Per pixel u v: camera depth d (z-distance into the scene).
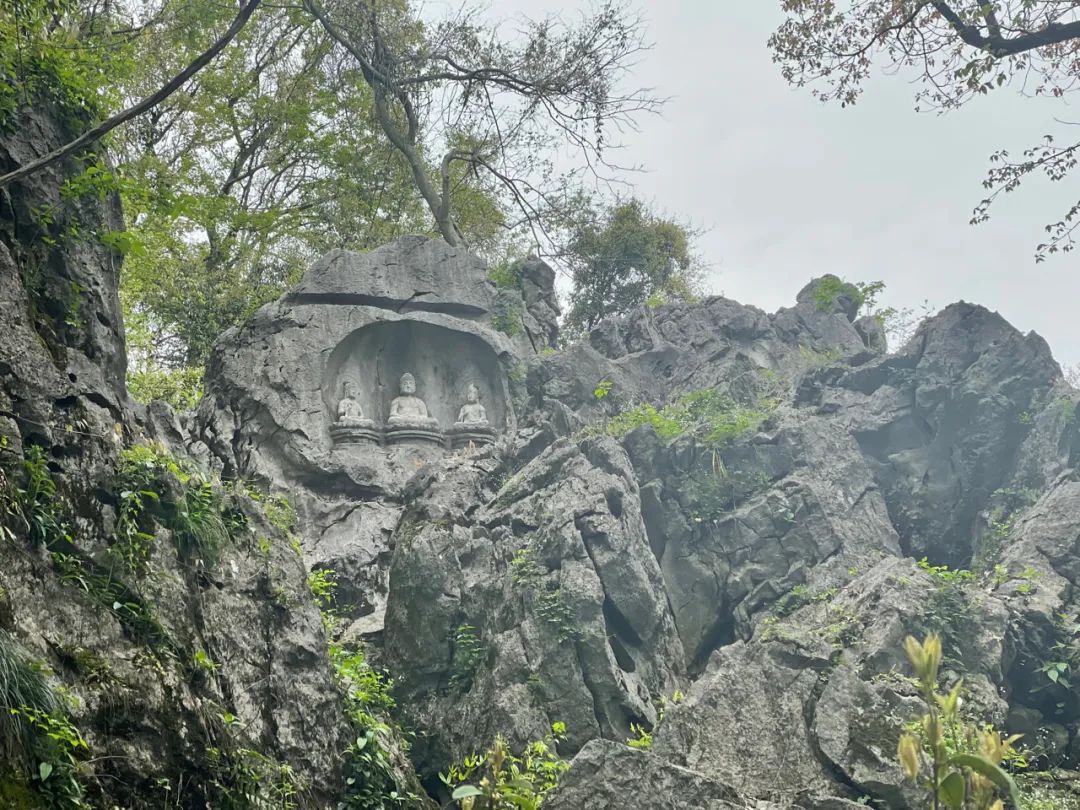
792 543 20.86
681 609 20.58
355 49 30.64
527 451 22.67
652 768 14.45
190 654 12.98
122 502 13.16
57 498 12.59
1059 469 21.56
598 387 25.02
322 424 23.64
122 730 11.66
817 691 16.17
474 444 24.20
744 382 24.67
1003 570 19.44
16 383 12.86
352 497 22.72
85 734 11.29
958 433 22.95
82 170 14.96
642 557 19.53
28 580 11.73
